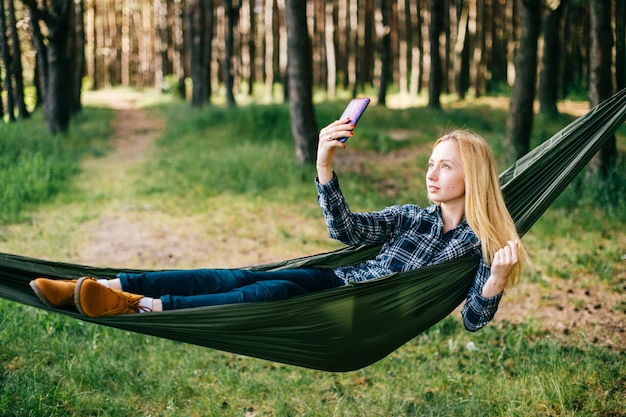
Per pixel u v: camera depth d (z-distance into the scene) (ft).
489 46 98.43
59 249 27.63
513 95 41.91
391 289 10.16
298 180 39.40
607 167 35.40
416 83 91.35
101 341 17.93
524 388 15.56
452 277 10.28
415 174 42.37
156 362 17.10
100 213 33.58
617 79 24.48
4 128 49.16
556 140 11.79
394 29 106.22
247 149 45.62
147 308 9.63
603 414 14.37
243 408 15.23
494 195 10.08
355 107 9.57
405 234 10.57
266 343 10.20
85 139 55.16
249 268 10.96
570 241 28.50
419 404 15.30
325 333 10.24
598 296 22.49
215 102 86.12
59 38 53.62
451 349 18.22
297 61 41.88
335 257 11.14
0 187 35.04
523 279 24.06
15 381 14.84
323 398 15.80
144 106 83.76
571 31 85.20
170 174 41.09
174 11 115.03
